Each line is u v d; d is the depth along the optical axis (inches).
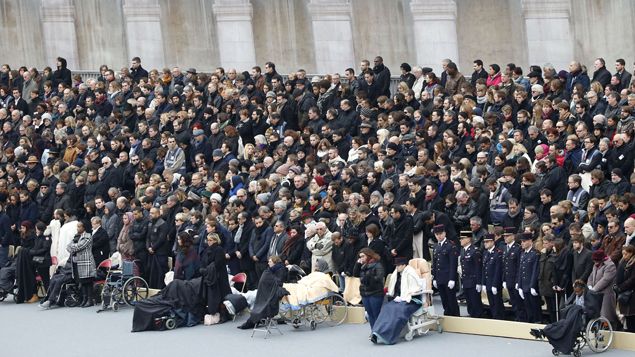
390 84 2206.0
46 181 1886.1
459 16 2588.6
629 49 2466.8
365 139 1811.0
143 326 1517.0
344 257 1508.4
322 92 1956.2
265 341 1427.2
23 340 1504.7
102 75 2207.2
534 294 1369.3
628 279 1300.4
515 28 2566.4
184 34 2640.3
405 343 1379.2
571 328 1270.9
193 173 1838.1
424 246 1503.4
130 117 2066.9
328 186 1630.2
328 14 2583.7
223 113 1951.3
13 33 2581.2
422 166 1576.0
